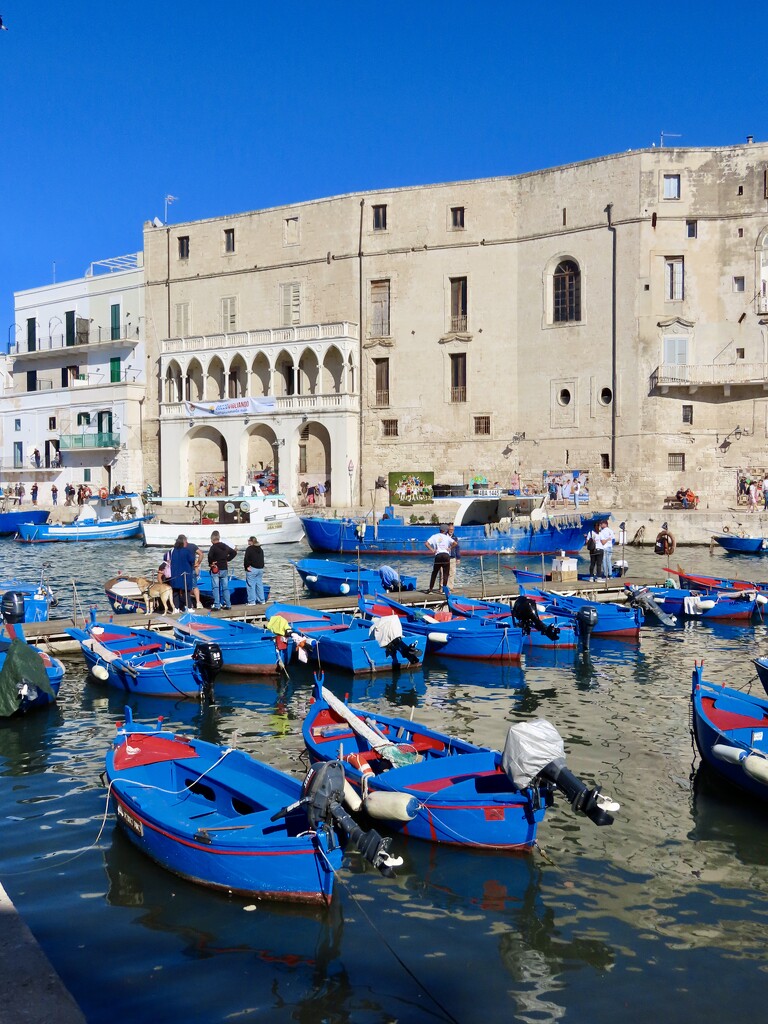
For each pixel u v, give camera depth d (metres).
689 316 50.91
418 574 37.19
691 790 13.15
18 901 9.84
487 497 46.12
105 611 27.31
